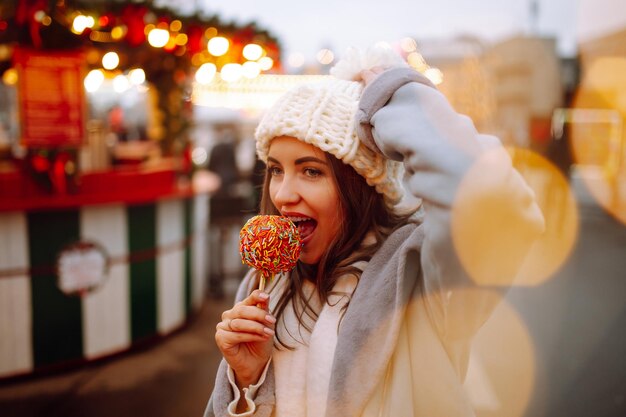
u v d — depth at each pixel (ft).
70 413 11.37
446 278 3.18
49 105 12.25
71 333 13.26
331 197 3.87
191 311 17.21
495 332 13.70
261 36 15.05
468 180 2.97
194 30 13.61
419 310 3.66
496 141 3.32
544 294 17.31
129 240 14.08
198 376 13.17
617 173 45.42
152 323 15.03
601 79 43.65
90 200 12.71
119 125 20.22
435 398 3.55
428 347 3.59
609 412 9.88
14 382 12.67
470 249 3.05
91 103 19.22
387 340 3.46
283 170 4.02
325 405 3.59
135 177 14.26
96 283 13.48
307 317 4.00
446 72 40.81
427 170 3.09
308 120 3.72
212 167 31.19
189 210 16.81
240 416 3.66
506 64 48.80
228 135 32.09
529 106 48.85
